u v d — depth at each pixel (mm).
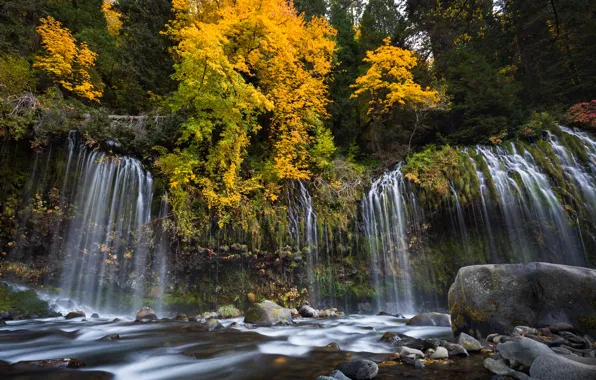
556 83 16859
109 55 14039
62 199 9492
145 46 14375
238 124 10953
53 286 8898
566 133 13297
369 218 12203
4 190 8875
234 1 13359
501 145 13656
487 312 4973
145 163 10828
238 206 10438
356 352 4719
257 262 10523
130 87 13320
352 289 11234
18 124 8969
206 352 4730
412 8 14453
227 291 10008
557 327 4520
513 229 11797
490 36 16766
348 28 19031
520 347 3572
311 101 13242
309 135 13977
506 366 3486
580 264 11117
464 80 15367
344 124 15391
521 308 4855
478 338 4934
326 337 5898
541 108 15562
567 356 3375
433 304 11617
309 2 18969
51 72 11281
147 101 13664
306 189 12023
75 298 8961
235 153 10492
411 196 12352
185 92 9852
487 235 11945
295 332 6383
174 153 10828
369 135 15344
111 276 9391
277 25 12531
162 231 9766
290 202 11508
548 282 4859
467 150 13391
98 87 12469
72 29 14273
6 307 7387
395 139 14992
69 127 9789
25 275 8625
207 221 10062
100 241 9656
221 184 10406
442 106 13930
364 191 12562
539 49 17109
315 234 11406
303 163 12180
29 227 9016
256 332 6352
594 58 16281
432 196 12086
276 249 10664
